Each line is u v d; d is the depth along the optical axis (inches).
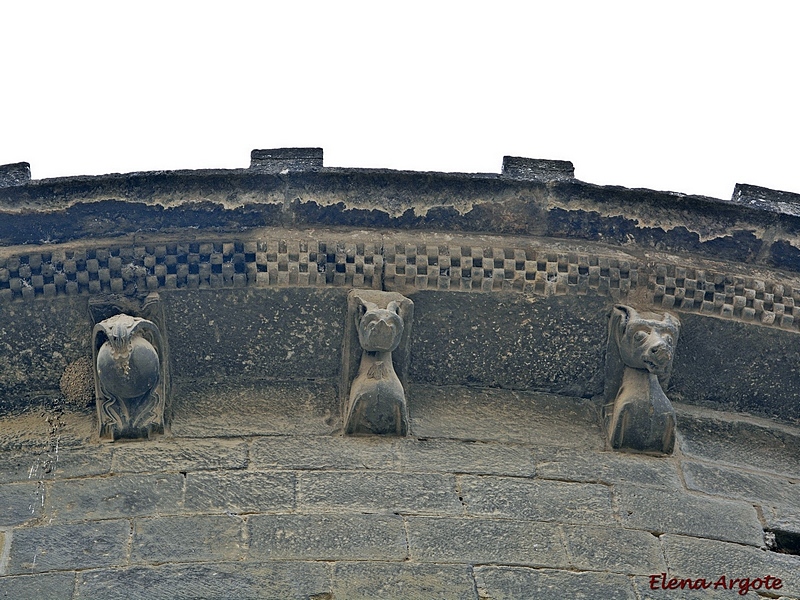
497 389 462.9
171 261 446.3
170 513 410.0
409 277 451.8
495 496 425.7
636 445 448.1
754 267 471.2
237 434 437.7
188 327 450.3
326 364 456.4
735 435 463.8
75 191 445.1
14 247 443.5
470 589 394.9
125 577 389.4
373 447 437.4
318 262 450.3
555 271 456.1
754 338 464.4
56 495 414.6
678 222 467.8
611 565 408.8
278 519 409.7
